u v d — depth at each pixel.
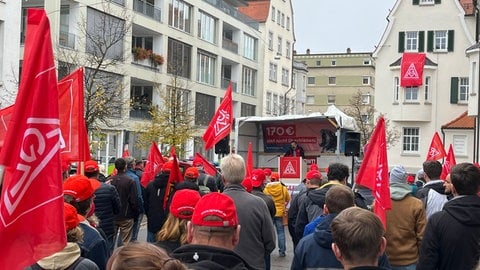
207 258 3.49
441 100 40.59
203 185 12.03
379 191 5.84
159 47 41.25
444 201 6.83
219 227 3.62
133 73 37.38
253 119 18.19
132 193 10.27
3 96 23.23
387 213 5.96
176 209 4.72
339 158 18.25
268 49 61.72
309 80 98.56
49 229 3.26
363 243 3.21
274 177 12.44
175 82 36.84
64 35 31.86
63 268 3.85
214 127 12.03
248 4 58.50
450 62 40.47
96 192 8.54
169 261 2.32
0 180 3.40
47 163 3.30
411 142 41.22
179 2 43.59
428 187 7.07
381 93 41.97
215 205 3.66
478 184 4.80
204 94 47.50
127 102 29.44
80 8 31.81
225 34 54.38
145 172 12.63
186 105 37.66
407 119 40.69
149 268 2.28
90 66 26.28
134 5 37.72
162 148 34.31
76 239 4.02
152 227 9.82
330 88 97.50
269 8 61.69
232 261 3.52
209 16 48.44
